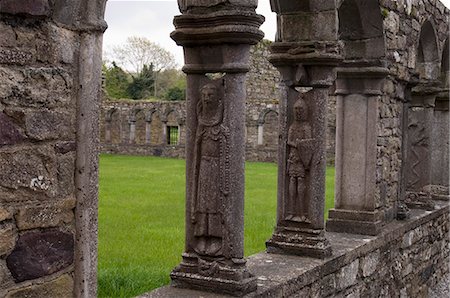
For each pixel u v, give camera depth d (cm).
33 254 322
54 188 331
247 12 466
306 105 641
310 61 628
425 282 1030
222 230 490
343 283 671
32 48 317
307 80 638
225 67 476
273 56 643
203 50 484
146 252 889
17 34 310
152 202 1416
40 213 325
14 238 314
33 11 313
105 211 1262
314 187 642
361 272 726
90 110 345
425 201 1082
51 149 329
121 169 2380
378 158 831
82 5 339
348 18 785
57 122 331
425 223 1008
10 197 312
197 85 496
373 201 804
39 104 322
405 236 894
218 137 483
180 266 505
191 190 502
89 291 349
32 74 318
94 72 346
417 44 984
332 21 630
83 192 343
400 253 880
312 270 592
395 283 857
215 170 488
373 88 805
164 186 1761
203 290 493
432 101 1091
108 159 3047
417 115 1098
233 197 485
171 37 491
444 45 1185
